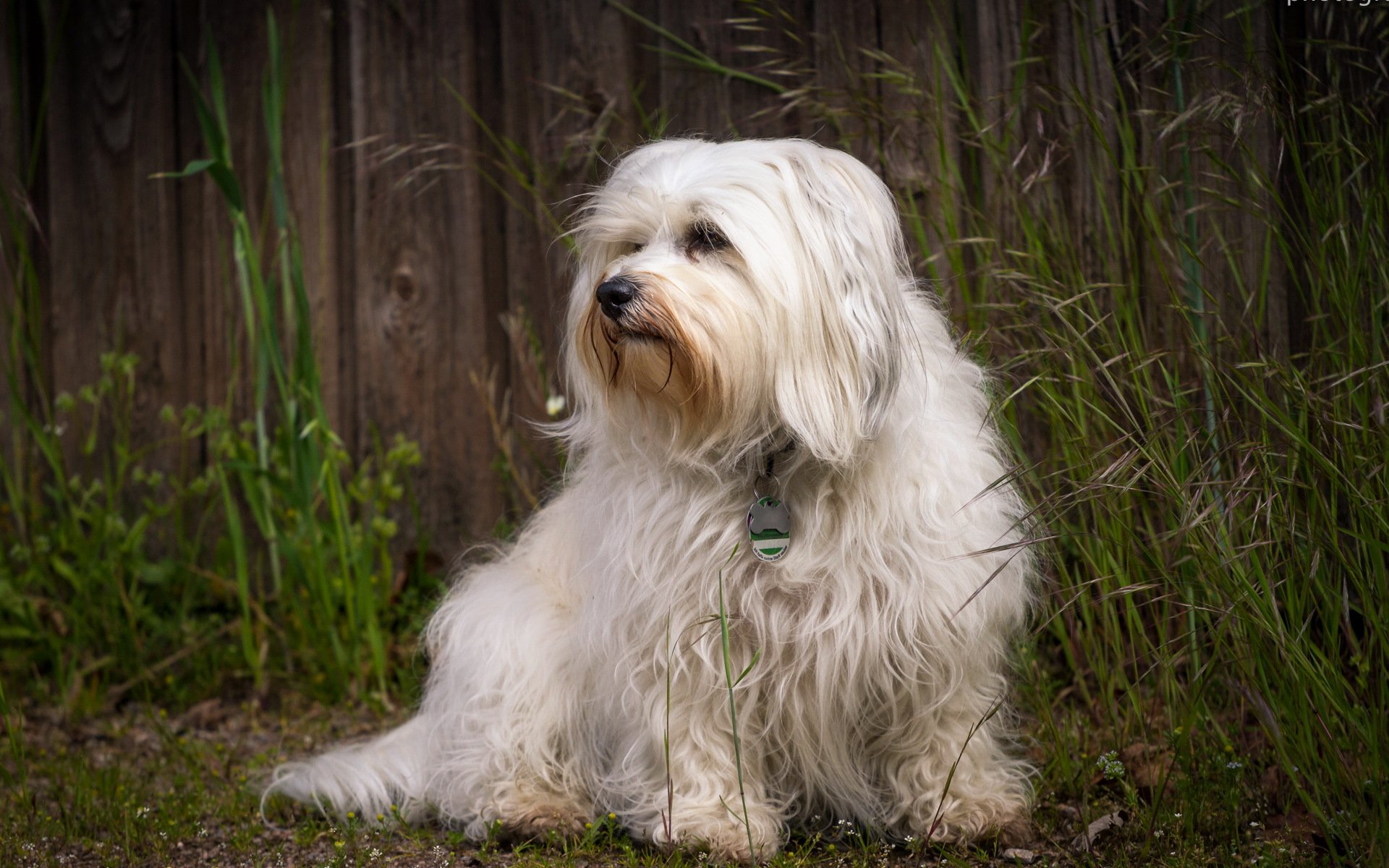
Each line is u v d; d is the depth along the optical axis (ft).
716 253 8.87
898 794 9.45
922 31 13.08
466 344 15.05
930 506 8.75
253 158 15.44
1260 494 8.75
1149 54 10.91
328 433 13.50
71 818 9.90
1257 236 11.58
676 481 9.02
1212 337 11.29
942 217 12.60
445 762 10.19
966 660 9.04
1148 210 11.02
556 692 9.97
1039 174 10.69
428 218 15.05
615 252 9.64
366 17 14.98
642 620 9.04
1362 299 10.00
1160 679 10.52
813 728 9.12
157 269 15.74
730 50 13.97
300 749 12.20
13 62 15.74
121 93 15.69
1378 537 8.36
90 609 14.26
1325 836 8.27
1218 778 9.34
